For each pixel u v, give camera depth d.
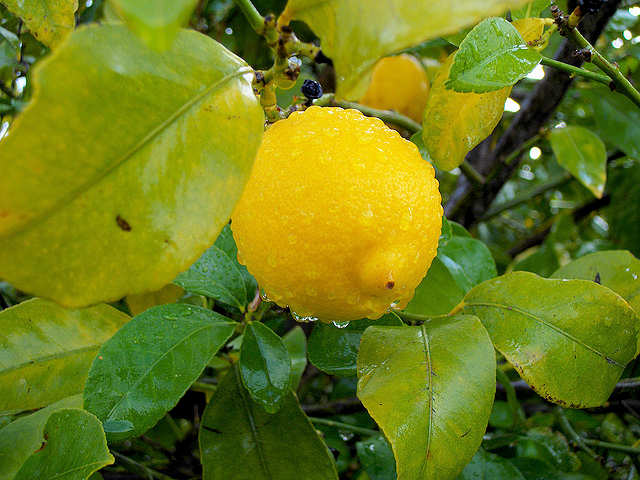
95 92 0.13
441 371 0.19
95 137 0.13
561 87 0.37
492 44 0.18
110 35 0.13
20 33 0.30
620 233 0.47
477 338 0.20
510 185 0.68
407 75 0.35
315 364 0.23
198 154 0.14
